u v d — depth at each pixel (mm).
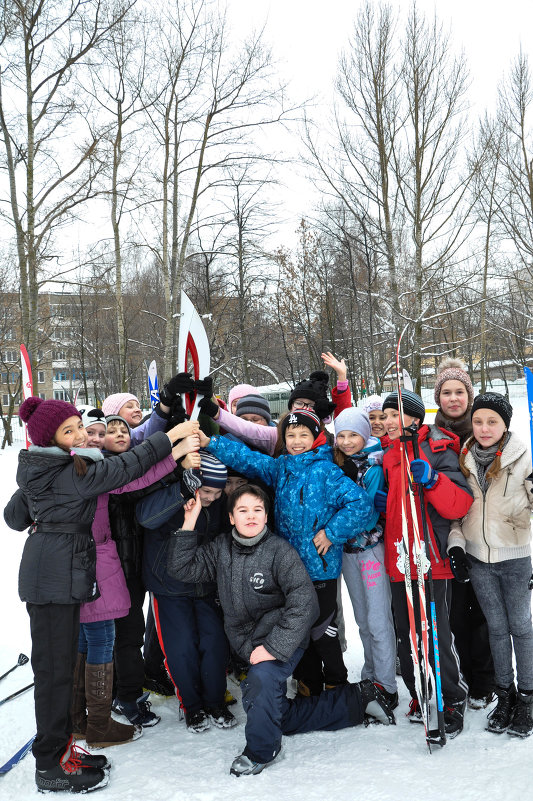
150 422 3299
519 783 2260
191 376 3146
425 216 17031
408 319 16828
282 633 2635
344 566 3203
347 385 4234
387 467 3025
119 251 16859
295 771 2500
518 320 26703
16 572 5969
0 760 2717
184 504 2904
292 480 3039
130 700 3033
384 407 3121
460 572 2766
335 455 3211
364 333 19000
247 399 3979
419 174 16922
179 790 2371
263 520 2803
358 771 2457
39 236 14203
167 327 17047
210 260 18891
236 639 2850
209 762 2621
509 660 2826
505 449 2814
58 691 2430
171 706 3324
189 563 2838
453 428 3271
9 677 3633
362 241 17297
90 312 24422
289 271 18609
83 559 2473
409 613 2662
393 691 3070
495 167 18500
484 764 2445
